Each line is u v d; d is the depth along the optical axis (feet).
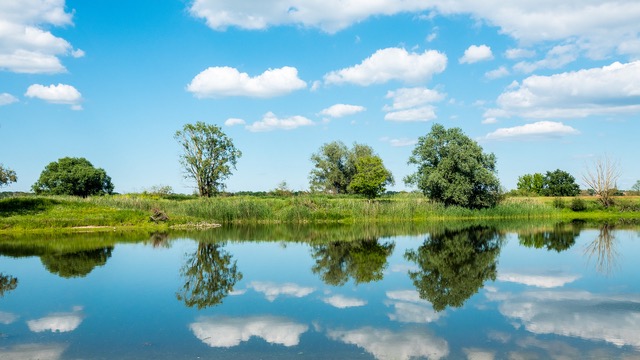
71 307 50.60
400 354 35.94
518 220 181.47
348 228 146.20
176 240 112.68
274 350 36.88
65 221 138.10
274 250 95.71
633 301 52.65
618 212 209.46
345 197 268.00
